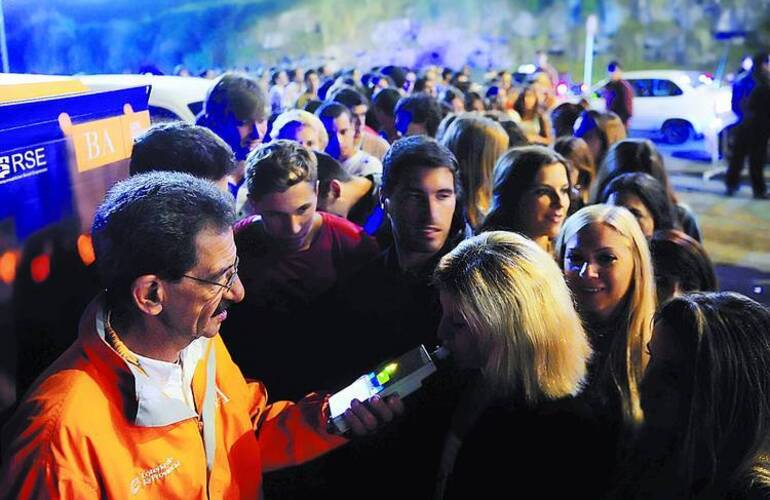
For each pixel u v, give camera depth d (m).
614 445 1.55
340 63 11.53
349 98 3.99
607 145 4.06
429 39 11.60
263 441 1.75
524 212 2.58
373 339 2.34
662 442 1.44
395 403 1.59
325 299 2.42
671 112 9.88
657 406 1.47
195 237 1.29
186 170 2.01
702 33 11.16
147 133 2.03
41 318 1.47
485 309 1.48
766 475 1.27
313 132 3.49
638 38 11.38
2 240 1.34
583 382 1.58
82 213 1.61
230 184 3.21
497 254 1.55
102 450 1.28
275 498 2.31
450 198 2.20
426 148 2.22
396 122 4.32
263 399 1.83
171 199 1.30
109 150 1.75
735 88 7.39
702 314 1.40
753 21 10.84
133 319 1.34
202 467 1.47
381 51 11.54
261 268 2.46
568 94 9.66
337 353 2.38
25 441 1.24
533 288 1.49
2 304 1.35
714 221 6.91
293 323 2.43
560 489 1.42
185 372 1.47
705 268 2.36
